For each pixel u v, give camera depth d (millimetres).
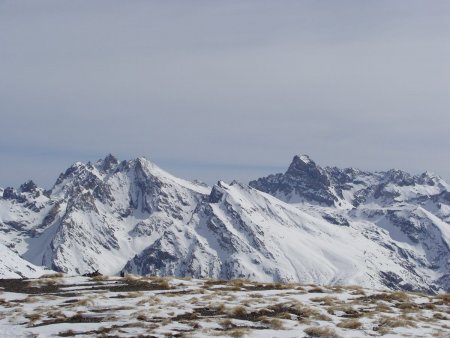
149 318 41250
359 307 47031
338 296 52812
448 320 43594
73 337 35594
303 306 45469
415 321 41719
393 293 54844
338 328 38531
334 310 45156
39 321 40688
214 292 54312
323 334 36500
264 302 47656
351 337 36094
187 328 38125
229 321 39531
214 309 44781
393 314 44562
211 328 38344
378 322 40719
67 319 41031
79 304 45812
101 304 46344
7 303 47562
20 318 41562
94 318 41406
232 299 49875
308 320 40125
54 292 53938
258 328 38500
